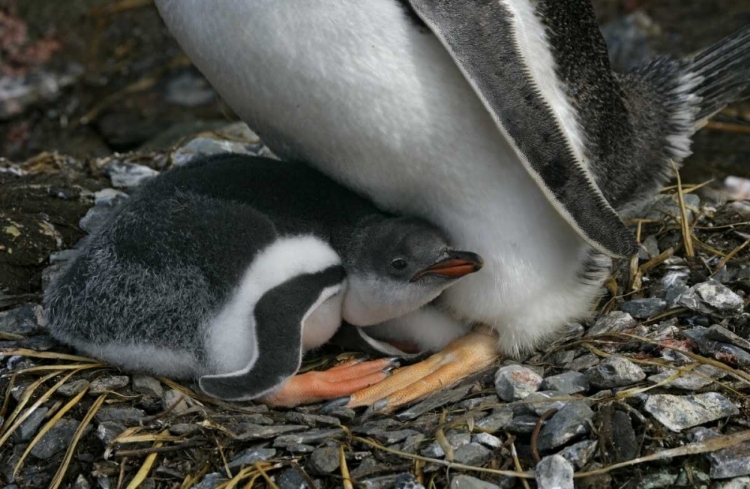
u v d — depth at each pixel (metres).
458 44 6.82
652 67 9.48
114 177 10.95
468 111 7.12
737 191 12.25
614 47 15.81
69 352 8.04
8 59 16.61
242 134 12.19
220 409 7.51
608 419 6.97
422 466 6.86
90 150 15.46
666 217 9.55
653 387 7.25
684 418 6.97
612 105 8.29
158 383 7.73
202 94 16.34
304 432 7.22
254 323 7.27
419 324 8.30
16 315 8.48
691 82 9.46
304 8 6.84
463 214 7.56
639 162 8.76
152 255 7.59
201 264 7.48
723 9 16.92
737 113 14.40
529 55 7.16
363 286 7.75
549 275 7.79
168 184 8.03
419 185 7.52
